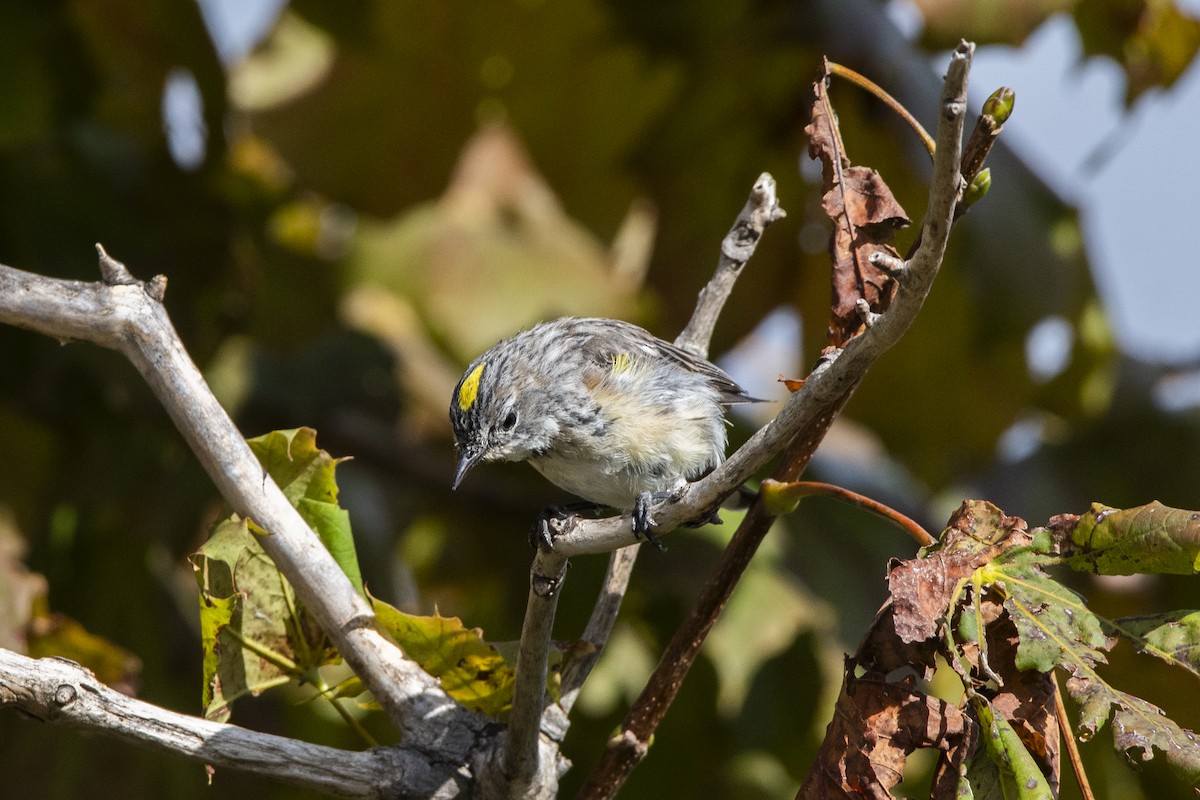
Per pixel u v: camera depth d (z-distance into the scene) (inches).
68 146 463.2
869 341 200.1
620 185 498.0
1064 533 213.0
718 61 474.3
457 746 241.3
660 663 259.3
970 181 218.4
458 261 483.5
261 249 486.0
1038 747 207.0
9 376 428.1
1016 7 442.6
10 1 445.4
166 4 449.4
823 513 461.1
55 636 323.0
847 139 471.5
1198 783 190.5
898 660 214.4
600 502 393.1
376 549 482.9
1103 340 475.8
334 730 446.9
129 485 441.4
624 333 400.8
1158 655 205.6
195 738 223.5
